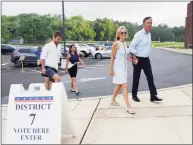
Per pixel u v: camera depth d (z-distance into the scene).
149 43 6.86
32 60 20.39
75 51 8.87
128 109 6.06
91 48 30.31
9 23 61.88
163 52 38.22
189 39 53.75
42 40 59.88
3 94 9.20
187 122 5.36
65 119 4.61
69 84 10.92
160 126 5.19
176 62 20.62
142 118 5.68
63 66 9.05
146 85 9.91
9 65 21.94
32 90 4.38
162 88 9.10
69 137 4.77
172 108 6.38
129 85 10.16
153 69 15.62
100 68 17.84
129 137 4.73
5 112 6.48
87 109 6.54
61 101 4.34
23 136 4.24
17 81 12.65
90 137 4.77
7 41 61.25
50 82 6.62
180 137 4.67
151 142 4.50
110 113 6.11
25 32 60.69
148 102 6.99
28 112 4.30
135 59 6.88
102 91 9.08
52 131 4.21
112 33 74.06
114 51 6.18
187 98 7.33
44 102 4.31
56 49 6.45
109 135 4.84
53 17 60.06
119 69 6.17
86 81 11.58
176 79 11.34
